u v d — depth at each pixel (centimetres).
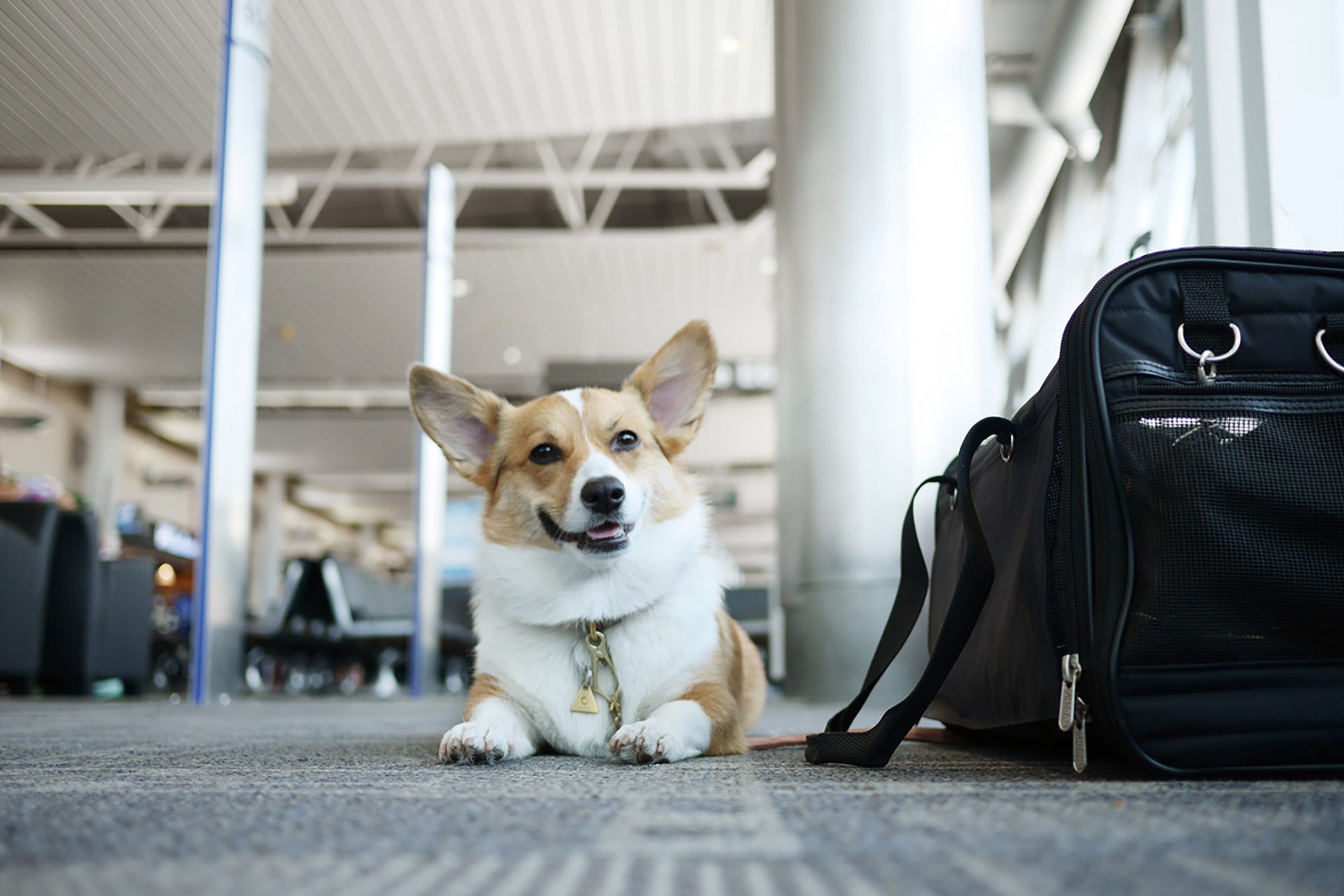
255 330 573
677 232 1205
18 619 682
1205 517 128
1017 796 113
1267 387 135
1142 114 375
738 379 1631
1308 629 128
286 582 870
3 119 913
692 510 214
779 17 492
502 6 745
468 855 79
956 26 370
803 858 77
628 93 879
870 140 369
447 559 1998
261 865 76
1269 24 232
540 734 193
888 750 150
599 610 191
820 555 368
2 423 1348
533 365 1770
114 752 199
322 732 276
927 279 359
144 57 802
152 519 2119
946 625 149
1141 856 76
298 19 749
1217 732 127
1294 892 65
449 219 853
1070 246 427
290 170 1049
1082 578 134
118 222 1172
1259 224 232
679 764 165
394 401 1928
